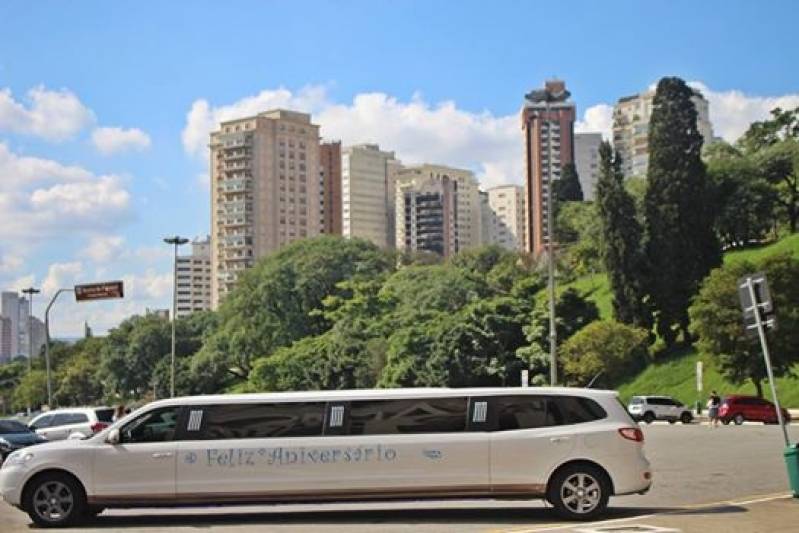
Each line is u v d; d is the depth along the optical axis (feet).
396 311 316.19
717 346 196.65
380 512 53.83
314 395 50.93
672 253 243.81
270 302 364.99
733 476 71.20
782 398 208.95
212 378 371.97
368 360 287.89
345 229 633.61
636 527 45.60
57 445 50.55
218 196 570.05
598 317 251.19
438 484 49.26
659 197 246.88
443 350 242.17
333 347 303.89
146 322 437.58
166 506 49.65
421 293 312.09
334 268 374.84
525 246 615.57
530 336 235.81
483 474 49.32
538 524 47.80
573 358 225.35
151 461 49.65
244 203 560.20
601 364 220.64
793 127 330.13
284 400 50.72
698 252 244.01
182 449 49.67
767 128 333.83
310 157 586.45
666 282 243.60
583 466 49.57
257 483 49.24
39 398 386.32
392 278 341.21
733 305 195.42
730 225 287.48
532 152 447.83
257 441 49.67
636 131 530.27
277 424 50.03
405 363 250.98
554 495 49.47
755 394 215.10
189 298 600.39
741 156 312.50
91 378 445.78
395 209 655.76
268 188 564.71
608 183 250.16
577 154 618.44
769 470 75.46
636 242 247.50
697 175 246.27
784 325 191.42
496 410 50.19
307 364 311.68
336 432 49.75
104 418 117.80
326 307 358.43
